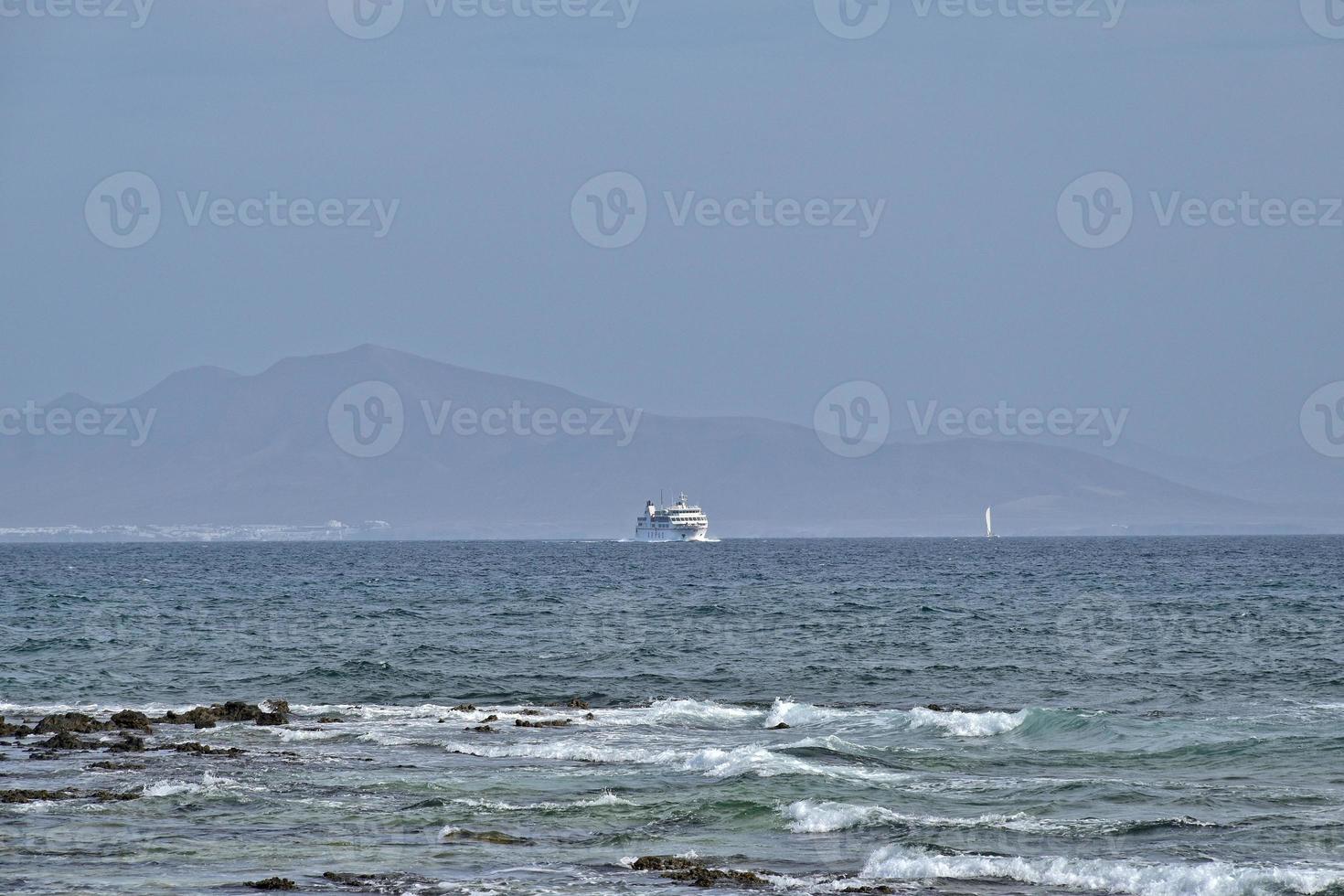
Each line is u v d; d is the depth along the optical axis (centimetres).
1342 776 14662
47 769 15388
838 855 11700
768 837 12306
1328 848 11581
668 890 10656
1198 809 13088
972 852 11606
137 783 14612
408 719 19450
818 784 14175
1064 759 15750
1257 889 10462
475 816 12988
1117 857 11425
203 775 14962
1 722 18325
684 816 12925
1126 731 17262
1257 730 17438
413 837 12250
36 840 12131
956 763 15538
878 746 16600
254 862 11438
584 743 17088
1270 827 12312
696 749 16538
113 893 10525
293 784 14462
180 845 11981
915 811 13100
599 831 12488
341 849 11838
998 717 18175
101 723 18325
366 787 14288
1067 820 12606
